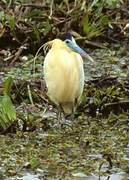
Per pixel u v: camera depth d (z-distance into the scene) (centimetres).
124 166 916
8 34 1545
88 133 1084
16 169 906
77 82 1094
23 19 1584
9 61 1493
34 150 991
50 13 1590
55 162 934
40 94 1259
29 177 874
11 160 945
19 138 1052
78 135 1073
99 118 1172
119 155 965
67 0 1605
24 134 1073
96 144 1021
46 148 1002
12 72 1402
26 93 1263
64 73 1073
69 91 1092
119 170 902
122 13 1702
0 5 1634
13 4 1655
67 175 881
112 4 1683
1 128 1088
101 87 1305
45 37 1547
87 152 981
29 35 1545
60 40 1096
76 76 1087
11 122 1081
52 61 1079
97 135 1072
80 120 1159
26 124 1094
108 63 1483
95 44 1603
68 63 1073
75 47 1084
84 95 1211
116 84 1295
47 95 1229
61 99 1113
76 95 1120
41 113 1191
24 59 1493
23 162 937
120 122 1141
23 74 1395
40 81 1324
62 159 949
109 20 1680
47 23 1505
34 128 1098
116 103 1200
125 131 1091
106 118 1172
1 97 1164
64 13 1630
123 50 1570
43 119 1148
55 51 1088
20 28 1545
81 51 1080
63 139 1050
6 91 1180
